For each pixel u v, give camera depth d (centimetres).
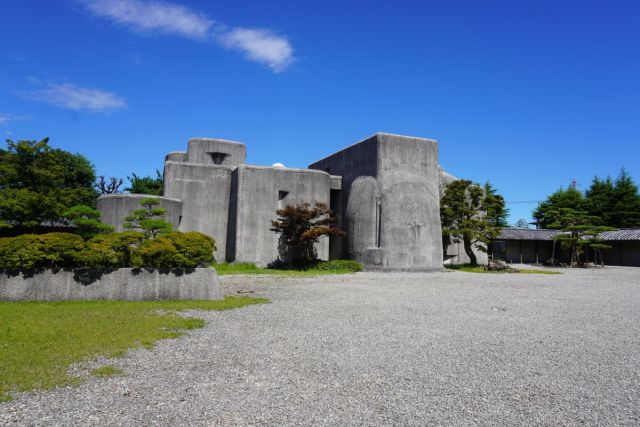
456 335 771
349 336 749
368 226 2283
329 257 2630
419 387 513
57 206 1750
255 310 985
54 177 1869
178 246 1122
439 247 2303
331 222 2288
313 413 436
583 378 556
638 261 3397
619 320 948
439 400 475
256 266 2194
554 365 607
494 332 802
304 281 1647
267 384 513
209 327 799
